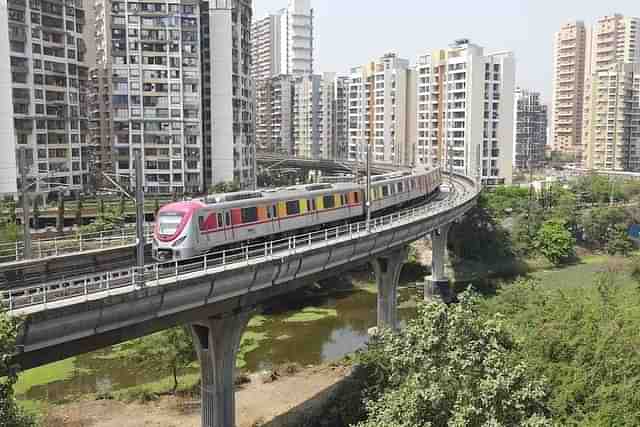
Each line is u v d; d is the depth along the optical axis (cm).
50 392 5200
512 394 2592
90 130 13075
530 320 4412
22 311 2903
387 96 17838
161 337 5050
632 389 3369
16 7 10450
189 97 12262
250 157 13825
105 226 8019
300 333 6988
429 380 2700
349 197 6372
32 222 9581
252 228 4981
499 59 15388
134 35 11944
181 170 12381
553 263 10300
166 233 4394
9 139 10444
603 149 18500
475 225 10344
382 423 2636
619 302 4891
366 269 9394
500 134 15562
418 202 8438
